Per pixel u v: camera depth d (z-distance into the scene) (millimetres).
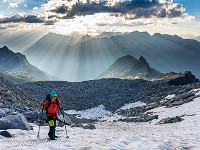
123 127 26516
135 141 7566
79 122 35656
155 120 31188
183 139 9727
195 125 19531
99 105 54500
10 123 8922
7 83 31547
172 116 30156
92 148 5383
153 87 63156
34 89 64750
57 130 12227
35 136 8227
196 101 34375
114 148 5730
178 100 40094
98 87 68750
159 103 44281
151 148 5840
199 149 6613
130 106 51312
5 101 16406
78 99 58844
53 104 8250
